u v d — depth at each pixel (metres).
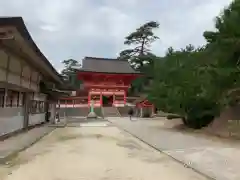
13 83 15.94
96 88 57.91
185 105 21.61
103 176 7.74
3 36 10.83
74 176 7.71
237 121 16.88
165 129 23.64
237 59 14.85
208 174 8.09
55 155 11.13
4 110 15.57
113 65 62.16
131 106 56.88
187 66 21.56
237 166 9.10
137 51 79.94
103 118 44.56
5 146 12.91
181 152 12.00
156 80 25.83
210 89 16.22
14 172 8.17
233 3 14.55
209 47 17.28
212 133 18.88
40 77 24.84
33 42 13.30
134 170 8.58
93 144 14.62
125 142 15.80
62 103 56.00
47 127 24.61
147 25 76.88
